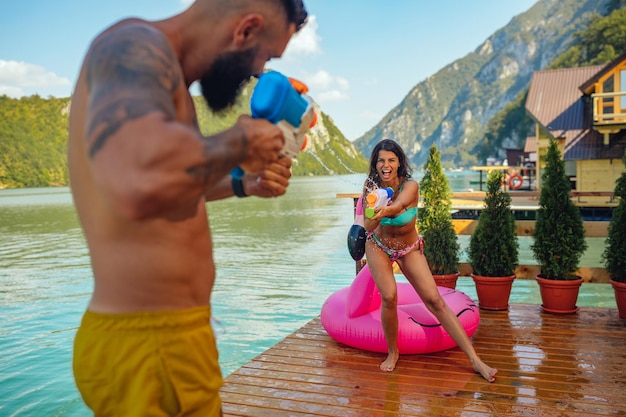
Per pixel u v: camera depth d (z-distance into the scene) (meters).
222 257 15.03
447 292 4.96
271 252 15.75
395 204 3.77
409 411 3.37
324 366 4.20
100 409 1.38
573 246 5.36
